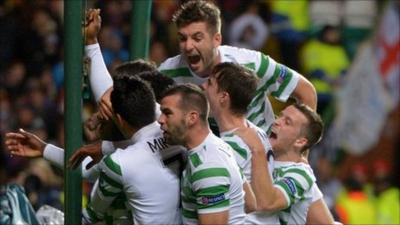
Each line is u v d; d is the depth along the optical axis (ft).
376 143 81.05
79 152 37.63
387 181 79.71
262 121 40.63
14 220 41.42
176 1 76.59
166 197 36.60
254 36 78.64
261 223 38.06
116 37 73.87
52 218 42.98
